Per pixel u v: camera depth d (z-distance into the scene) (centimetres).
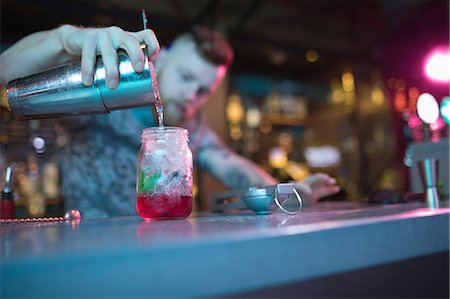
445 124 159
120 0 383
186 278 38
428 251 59
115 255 36
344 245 49
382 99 594
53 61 95
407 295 66
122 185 178
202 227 57
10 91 84
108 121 177
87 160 178
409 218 57
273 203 92
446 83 212
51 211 242
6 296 33
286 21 483
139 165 85
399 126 404
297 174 569
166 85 200
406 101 208
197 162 206
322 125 708
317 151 657
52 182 268
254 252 42
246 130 589
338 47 562
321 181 143
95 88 79
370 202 143
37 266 34
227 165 194
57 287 34
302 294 53
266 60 609
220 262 40
